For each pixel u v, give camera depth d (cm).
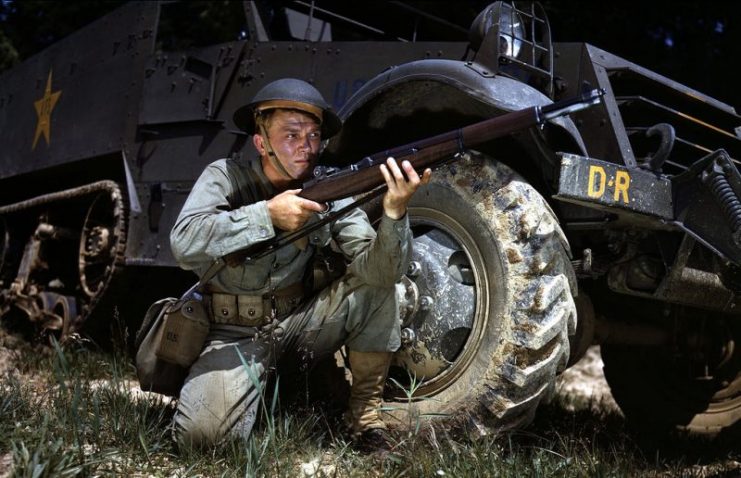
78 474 257
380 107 359
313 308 311
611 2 791
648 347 433
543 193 353
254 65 457
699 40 791
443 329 323
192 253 284
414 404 326
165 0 529
